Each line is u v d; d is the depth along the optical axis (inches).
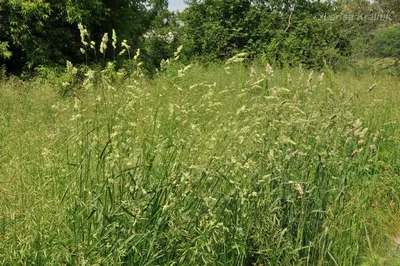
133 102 142.4
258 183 146.8
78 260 117.6
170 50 1227.2
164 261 130.1
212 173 136.3
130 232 125.6
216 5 967.6
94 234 120.0
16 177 135.8
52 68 527.5
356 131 177.8
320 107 194.5
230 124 145.9
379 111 305.4
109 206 128.6
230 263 145.7
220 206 140.0
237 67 563.5
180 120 148.9
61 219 124.8
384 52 840.9
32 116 242.1
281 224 159.3
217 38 948.0
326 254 164.9
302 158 170.1
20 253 118.0
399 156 261.3
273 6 986.7
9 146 178.4
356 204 184.4
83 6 541.3
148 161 135.9
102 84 150.3
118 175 126.0
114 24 642.2
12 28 502.9
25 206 122.7
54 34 544.7
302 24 926.4
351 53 871.1
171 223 128.0
